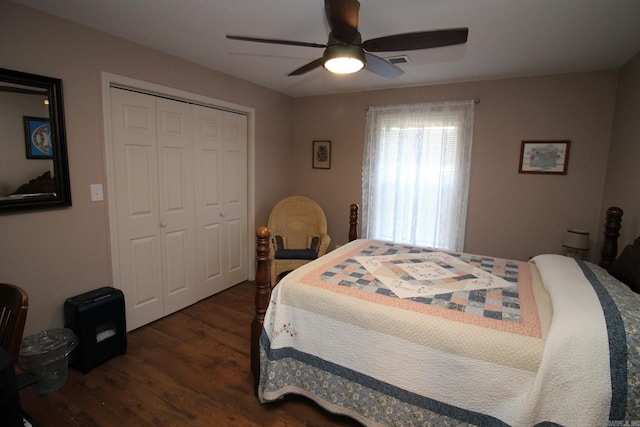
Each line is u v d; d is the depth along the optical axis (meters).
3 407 0.71
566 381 1.21
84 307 2.09
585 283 1.66
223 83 3.21
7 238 1.90
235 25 2.13
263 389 1.84
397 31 2.12
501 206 3.30
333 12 1.43
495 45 2.36
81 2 1.84
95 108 2.24
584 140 2.93
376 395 1.59
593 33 2.12
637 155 2.30
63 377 2.02
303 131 4.29
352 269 2.14
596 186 2.93
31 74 1.90
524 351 1.31
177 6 1.88
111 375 2.12
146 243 2.70
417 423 1.49
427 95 3.51
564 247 3.00
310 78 3.38
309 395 1.79
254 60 2.83
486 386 1.36
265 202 3.98
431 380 1.47
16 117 1.87
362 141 3.92
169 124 2.78
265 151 3.89
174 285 2.99
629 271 1.80
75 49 2.10
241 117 3.55
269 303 1.92
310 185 4.32
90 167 2.25
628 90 2.53
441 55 2.57
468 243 3.49
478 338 1.39
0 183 1.84
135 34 2.29
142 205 2.63
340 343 1.69
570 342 1.24
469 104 3.30
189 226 3.07
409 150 3.61
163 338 2.58
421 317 1.53
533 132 3.11
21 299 1.11
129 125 2.49
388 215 3.82
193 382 2.07
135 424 1.74
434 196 3.54
